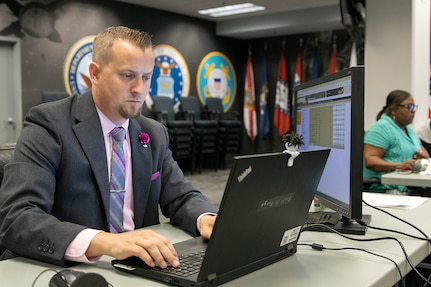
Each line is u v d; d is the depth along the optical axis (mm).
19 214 979
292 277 840
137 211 1244
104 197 1157
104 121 1195
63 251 898
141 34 1104
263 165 755
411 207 1517
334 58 7973
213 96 8445
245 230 800
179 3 7039
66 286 737
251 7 7363
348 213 1119
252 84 8805
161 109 7129
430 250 1108
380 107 4109
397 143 2932
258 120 9016
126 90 1090
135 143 1262
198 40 8117
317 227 1205
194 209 1217
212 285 787
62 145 1123
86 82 6520
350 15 3609
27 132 1136
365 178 2637
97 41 1123
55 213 1131
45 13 6039
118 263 879
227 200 723
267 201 812
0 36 5648
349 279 827
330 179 1266
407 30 3957
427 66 4457
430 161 2865
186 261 876
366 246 1051
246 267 855
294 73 8516
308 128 1466
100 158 1163
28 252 941
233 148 7852
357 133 1086
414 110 3014
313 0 6855
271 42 8750
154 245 855
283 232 922
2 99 5883
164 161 1384
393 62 4035
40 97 6066
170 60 7637
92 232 929
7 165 1104
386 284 866
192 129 7105
